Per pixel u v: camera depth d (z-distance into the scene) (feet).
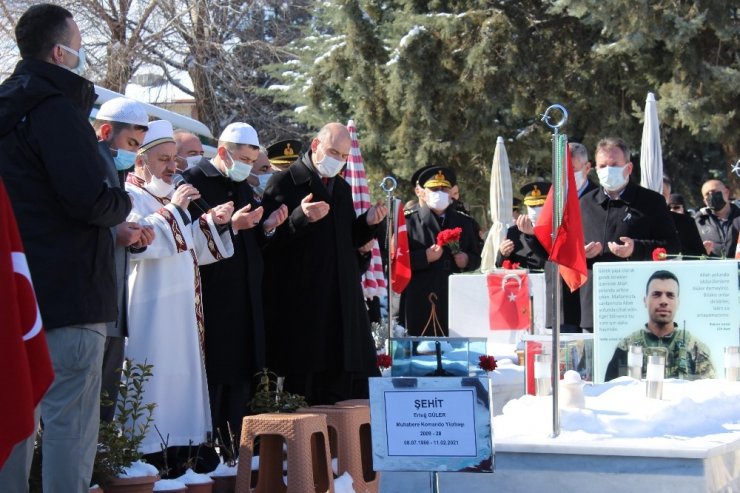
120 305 19.95
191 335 21.53
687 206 88.58
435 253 35.76
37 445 17.88
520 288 32.68
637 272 25.82
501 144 45.09
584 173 30.71
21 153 16.08
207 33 91.15
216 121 92.38
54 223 16.06
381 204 25.81
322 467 19.70
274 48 93.15
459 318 33.22
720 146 88.69
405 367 20.17
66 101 16.15
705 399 22.08
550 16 84.89
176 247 21.03
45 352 11.66
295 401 22.49
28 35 16.58
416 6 86.69
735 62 81.15
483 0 83.71
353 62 86.33
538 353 23.03
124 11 88.33
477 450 16.20
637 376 25.29
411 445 16.34
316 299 25.11
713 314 25.44
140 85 91.09
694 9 77.87
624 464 18.85
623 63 83.25
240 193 24.48
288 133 99.45
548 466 19.24
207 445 22.13
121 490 18.01
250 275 23.45
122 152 20.29
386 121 86.58
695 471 18.48
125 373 19.70
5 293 11.04
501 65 83.56
